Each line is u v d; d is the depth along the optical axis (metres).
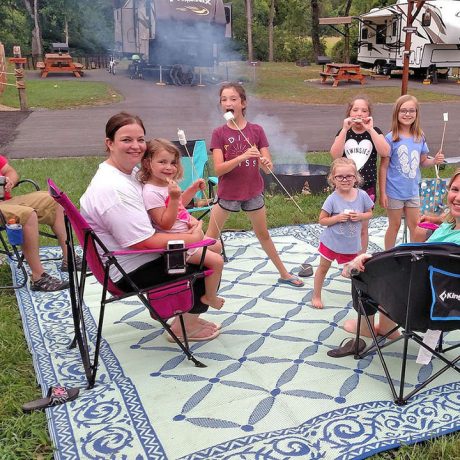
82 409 2.75
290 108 14.94
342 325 3.66
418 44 19.97
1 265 4.71
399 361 3.20
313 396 2.85
